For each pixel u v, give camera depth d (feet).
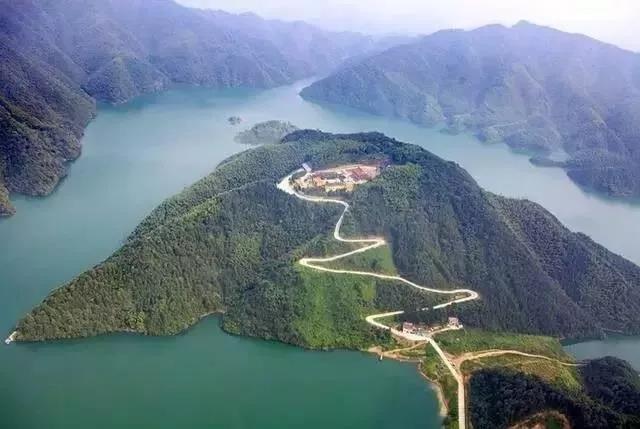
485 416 622.54
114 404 641.81
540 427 588.09
